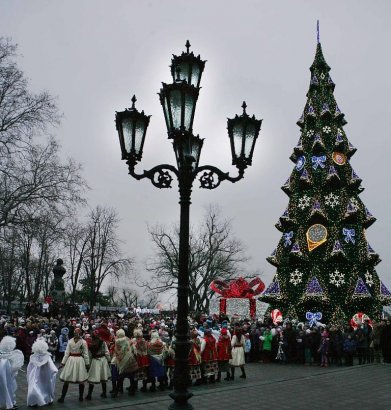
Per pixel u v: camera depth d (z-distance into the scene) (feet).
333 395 39.17
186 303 25.68
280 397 38.24
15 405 35.55
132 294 316.60
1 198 92.38
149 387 47.57
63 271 124.47
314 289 93.81
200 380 49.39
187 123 26.37
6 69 95.50
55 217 97.91
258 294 119.24
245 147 28.55
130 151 27.30
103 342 41.06
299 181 105.50
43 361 37.32
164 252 176.86
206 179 29.50
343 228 98.99
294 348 75.41
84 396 41.52
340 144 105.19
